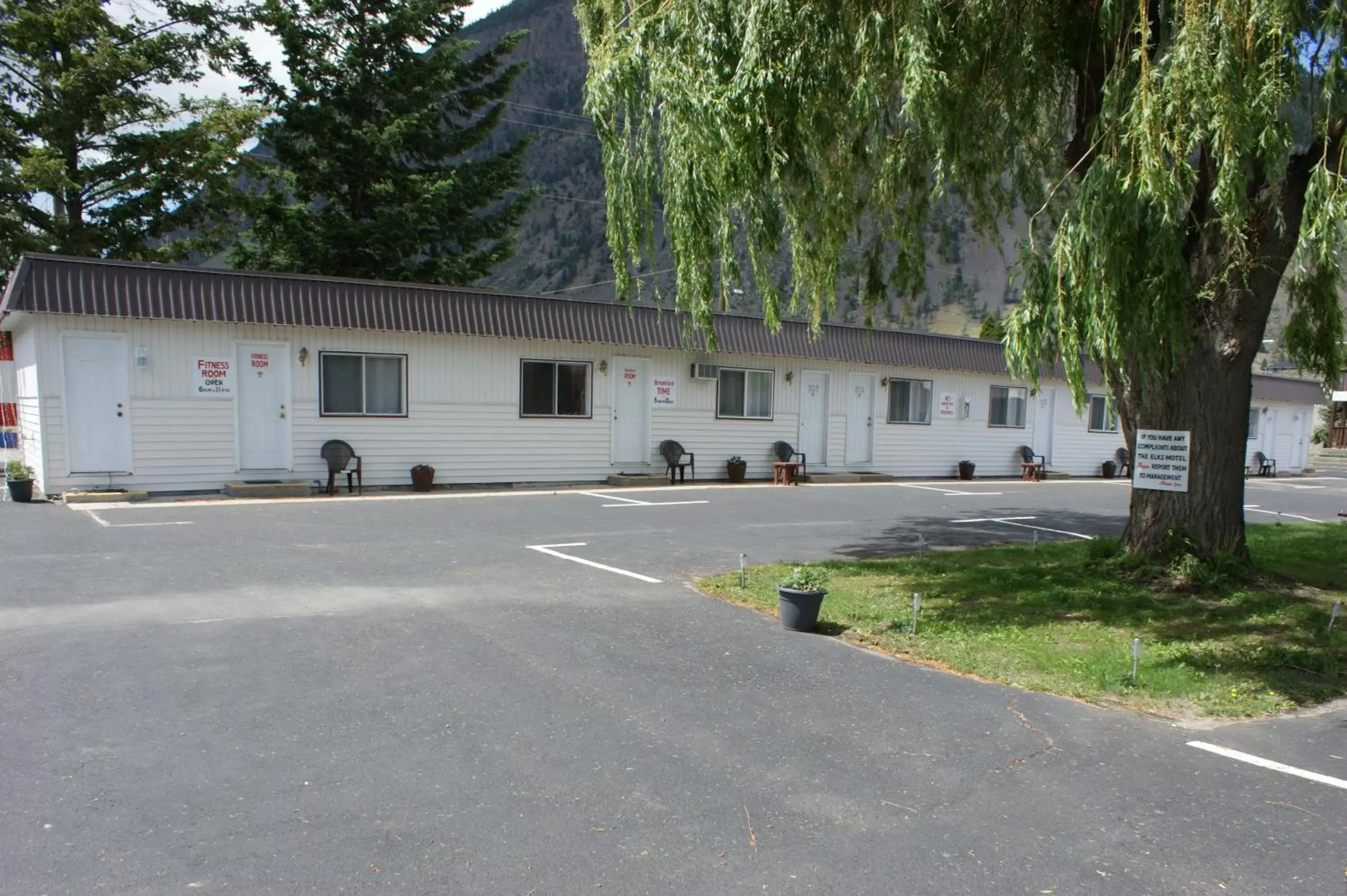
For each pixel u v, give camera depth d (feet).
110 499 42.70
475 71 92.58
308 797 12.26
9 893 9.69
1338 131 22.97
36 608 21.59
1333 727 17.11
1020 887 10.65
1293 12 19.76
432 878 10.34
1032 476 79.25
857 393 71.77
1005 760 14.70
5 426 58.90
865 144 30.45
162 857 10.57
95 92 73.00
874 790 13.29
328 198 89.40
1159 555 29.81
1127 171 20.89
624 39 26.68
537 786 12.89
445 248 92.99
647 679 18.02
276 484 47.14
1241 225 21.57
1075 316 21.26
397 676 17.44
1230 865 11.39
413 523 38.17
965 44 25.64
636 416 61.36
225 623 20.80
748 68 23.49
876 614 24.23
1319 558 36.50
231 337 46.96
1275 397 102.17
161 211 77.25
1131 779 14.15
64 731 14.20
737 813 12.34
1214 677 19.84
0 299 48.29
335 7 84.69
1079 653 21.35
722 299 32.35
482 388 54.90
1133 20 22.77
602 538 36.29
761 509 48.78
